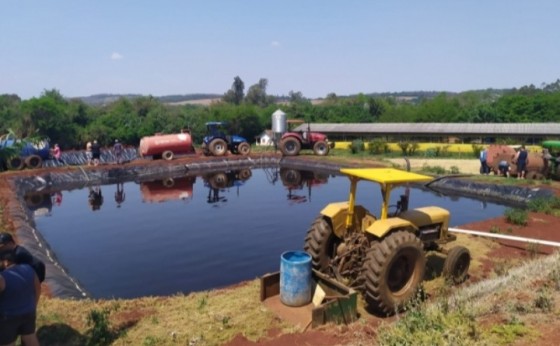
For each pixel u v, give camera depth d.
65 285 7.18
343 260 6.42
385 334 4.41
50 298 6.45
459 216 13.72
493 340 3.95
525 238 9.06
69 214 14.19
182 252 9.88
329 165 24.80
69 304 6.19
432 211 7.16
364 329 5.14
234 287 7.05
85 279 8.28
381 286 5.74
